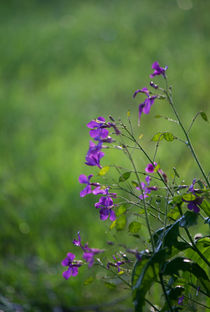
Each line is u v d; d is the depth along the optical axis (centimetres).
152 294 443
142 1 2172
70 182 762
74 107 1186
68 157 877
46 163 859
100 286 508
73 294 494
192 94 1095
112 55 1580
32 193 759
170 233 268
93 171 781
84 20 2012
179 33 1691
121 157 790
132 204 291
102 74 1420
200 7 1864
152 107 1047
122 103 1167
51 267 558
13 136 1049
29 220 665
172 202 277
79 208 679
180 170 701
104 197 279
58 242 614
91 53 1622
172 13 1914
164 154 795
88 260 253
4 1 2505
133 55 1545
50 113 1161
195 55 1406
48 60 1622
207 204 282
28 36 1900
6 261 577
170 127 916
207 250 293
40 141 994
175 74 1249
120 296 497
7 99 1303
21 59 1670
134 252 251
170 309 256
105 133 272
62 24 2003
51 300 492
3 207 702
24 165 882
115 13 2091
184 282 282
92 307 484
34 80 1498
